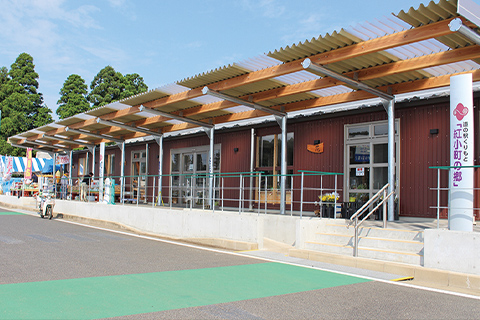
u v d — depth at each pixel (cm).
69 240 1088
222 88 1191
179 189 2031
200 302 530
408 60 954
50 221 1631
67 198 2127
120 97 4409
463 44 843
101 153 1856
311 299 559
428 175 1173
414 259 775
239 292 589
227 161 1786
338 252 899
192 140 1978
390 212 1119
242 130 1733
